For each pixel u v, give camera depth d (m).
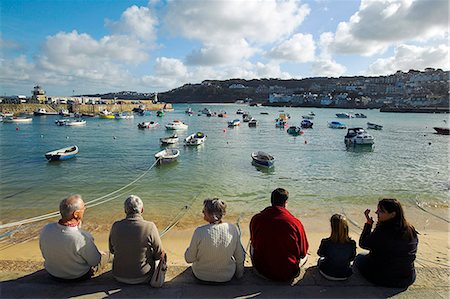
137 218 4.48
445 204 15.90
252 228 4.79
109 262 5.37
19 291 4.27
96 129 68.62
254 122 77.00
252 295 4.24
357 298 4.19
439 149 41.56
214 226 4.47
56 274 4.46
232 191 18.77
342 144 46.16
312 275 4.86
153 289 4.36
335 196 17.50
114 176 23.77
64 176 23.70
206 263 4.50
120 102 150.38
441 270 4.97
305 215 13.94
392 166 28.55
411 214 14.08
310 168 27.30
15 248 10.20
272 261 4.53
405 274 4.39
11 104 108.12
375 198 17.12
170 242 10.73
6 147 41.34
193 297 4.16
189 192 18.53
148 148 40.62
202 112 137.62
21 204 16.03
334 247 4.60
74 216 4.45
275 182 21.47
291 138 54.25
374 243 4.46
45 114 108.19
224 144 45.84
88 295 4.17
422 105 180.25
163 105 175.62
